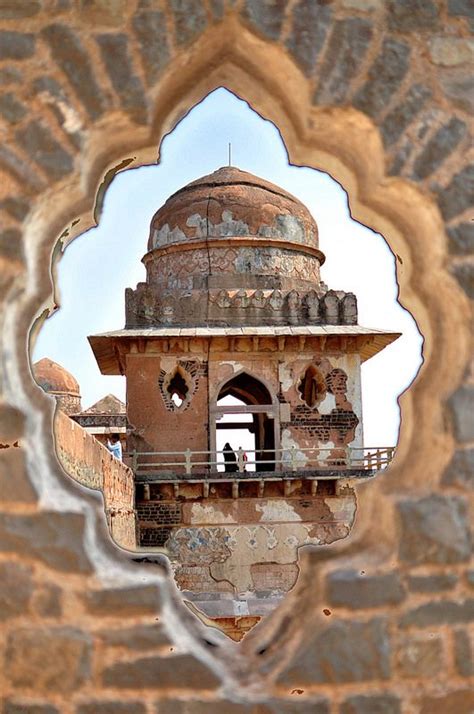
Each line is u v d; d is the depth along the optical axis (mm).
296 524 17219
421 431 3246
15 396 3119
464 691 3004
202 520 17125
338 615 3025
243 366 18094
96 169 3426
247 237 19578
